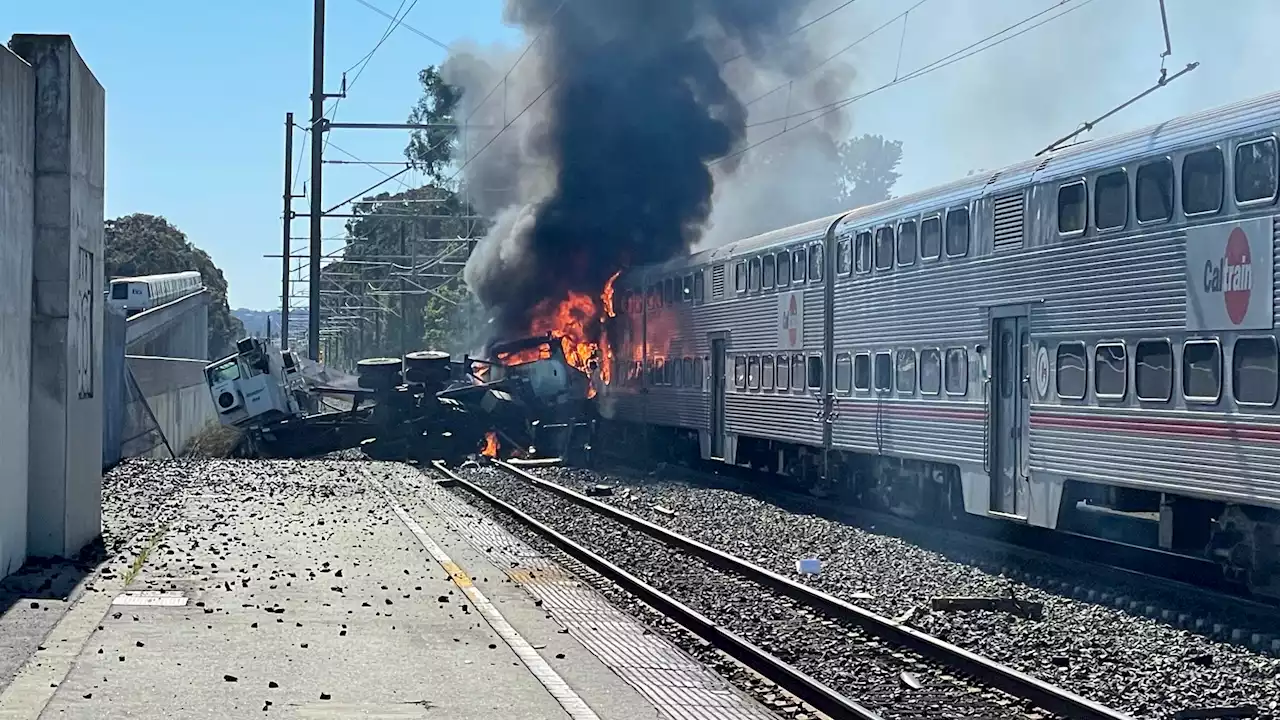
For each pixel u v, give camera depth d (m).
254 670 10.19
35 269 15.35
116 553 16.41
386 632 11.85
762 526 21.61
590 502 24.64
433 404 39.81
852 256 23.06
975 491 18.94
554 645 11.54
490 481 30.97
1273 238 13.04
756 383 27.58
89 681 9.62
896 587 15.55
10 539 14.34
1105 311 15.80
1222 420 13.74
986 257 18.61
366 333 110.38
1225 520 14.28
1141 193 15.15
